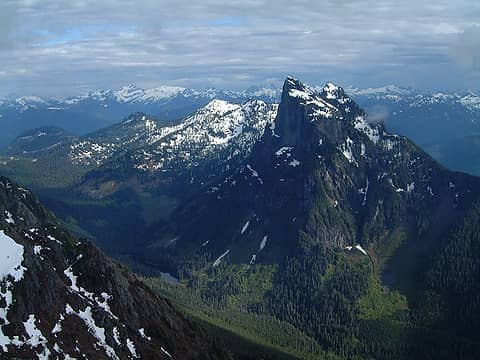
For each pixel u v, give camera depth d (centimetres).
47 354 17638
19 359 16800
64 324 19362
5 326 17675
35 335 18088
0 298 18300
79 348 18812
